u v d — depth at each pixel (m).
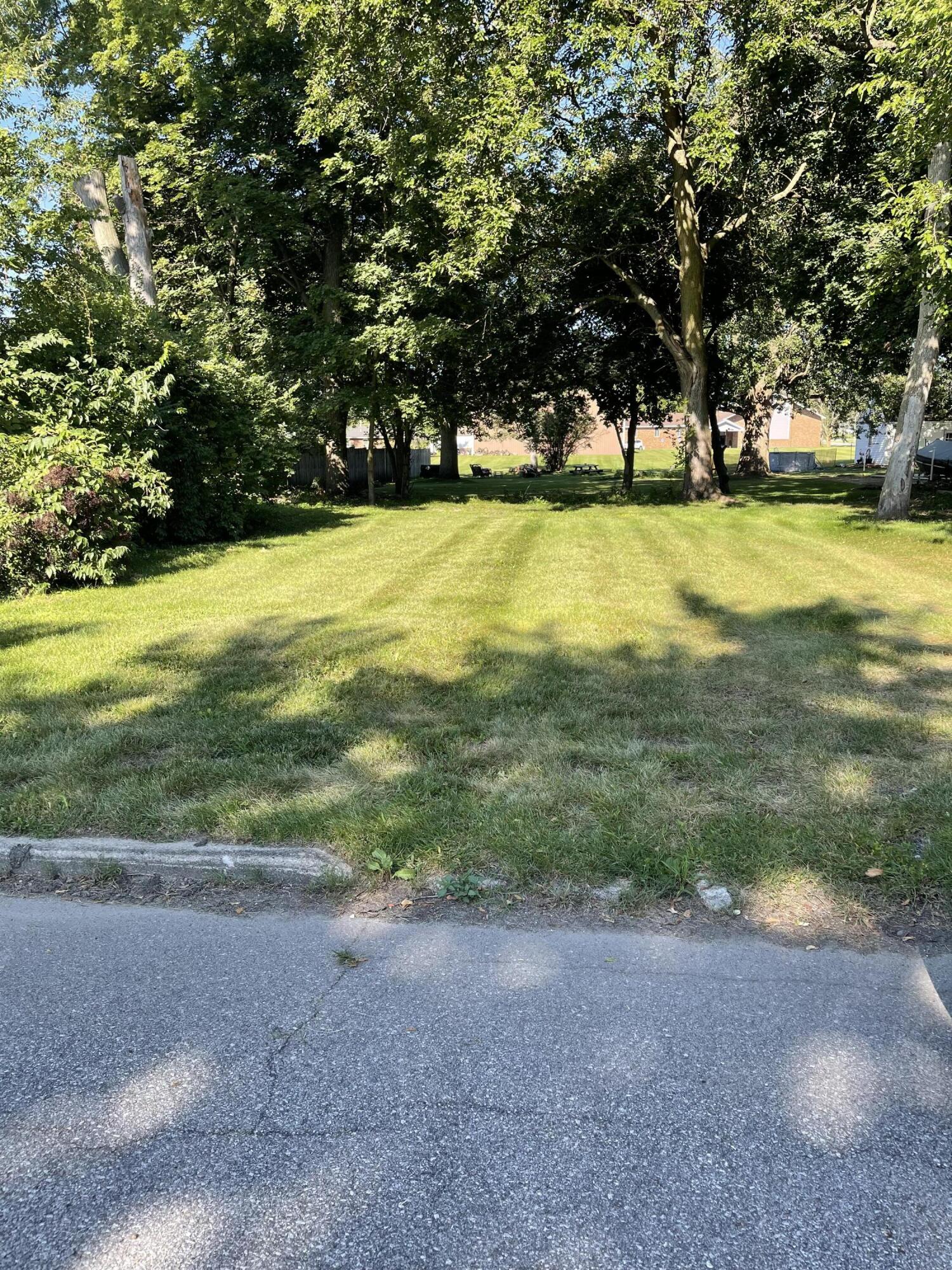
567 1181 1.96
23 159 12.41
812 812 3.78
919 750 4.54
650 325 23.34
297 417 19.34
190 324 19.17
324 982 2.78
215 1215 1.89
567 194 18.11
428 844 3.57
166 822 3.82
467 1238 1.82
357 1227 1.86
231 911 3.27
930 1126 2.11
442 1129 2.13
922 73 10.15
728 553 12.09
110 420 10.76
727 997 2.64
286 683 5.96
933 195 10.55
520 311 22.67
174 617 8.14
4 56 14.25
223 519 14.27
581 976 2.77
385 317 21.27
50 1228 1.87
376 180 19.86
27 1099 2.27
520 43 14.97
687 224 19.03
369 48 15.85
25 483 9.14
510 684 5.86
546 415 43.38
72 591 9.59
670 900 3.20
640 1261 1.76
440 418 23.95
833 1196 1.91
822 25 14.23
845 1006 2.59
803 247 17.94
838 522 15.50
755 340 31.39
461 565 11.32
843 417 41.41
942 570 10.33
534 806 3.91
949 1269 1.73
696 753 4.53
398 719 5.20
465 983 2.75
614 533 14.73
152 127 20.64
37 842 3.65
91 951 3.01
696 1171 1.98
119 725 5.13
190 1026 2.57
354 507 22.64
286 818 3.80
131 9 19.77
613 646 6.88
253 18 19.81
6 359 10.60
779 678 5.96
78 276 12.69
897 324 16.50
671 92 15.87
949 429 36.06
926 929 2.98
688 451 20.91
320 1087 2.29
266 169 21.62
